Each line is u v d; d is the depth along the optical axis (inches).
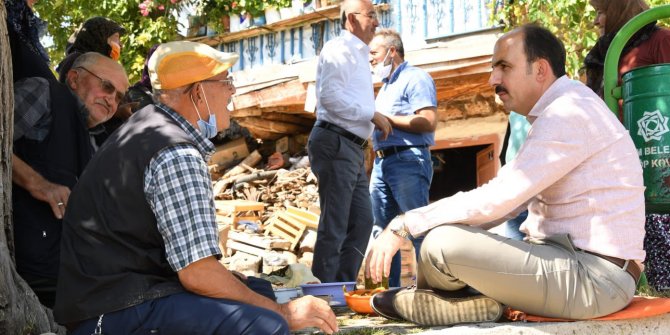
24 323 111.0
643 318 117.0
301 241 333.4
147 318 90.7
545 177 108.9
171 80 99.4
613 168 111.3
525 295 109.9
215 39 430.3
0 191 117.6
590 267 109.7
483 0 331.3
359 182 198.5
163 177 90.2
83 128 137.2
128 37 430.3
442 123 370.3
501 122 353.1
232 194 384.5
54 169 130.5
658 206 144.3
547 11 294.8
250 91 368.5
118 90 149.0
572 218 112.7
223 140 437.4
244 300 93.8
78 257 93.0
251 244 332.8
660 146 140.5
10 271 111.3
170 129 95.0
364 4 193.3
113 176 92.5
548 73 117.6
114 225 91.7
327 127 189.2
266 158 423.8
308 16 385.4
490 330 107.5
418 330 111.8
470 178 425.4
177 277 94.7
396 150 209.3
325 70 188.9
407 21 355.6
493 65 121.8
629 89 145.4
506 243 109.9
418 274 117.0
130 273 91.4
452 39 339.0
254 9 406.6
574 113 110.7
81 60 148.9
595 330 112.3
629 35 152.3
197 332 90.2
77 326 94.6
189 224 89.6
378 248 115.8
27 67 137.1
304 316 98.0
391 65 221.3
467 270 109.5
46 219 127.3
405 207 209.5
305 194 365.7
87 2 415.2
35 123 130.0
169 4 427.5
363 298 127.0
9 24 136.6
